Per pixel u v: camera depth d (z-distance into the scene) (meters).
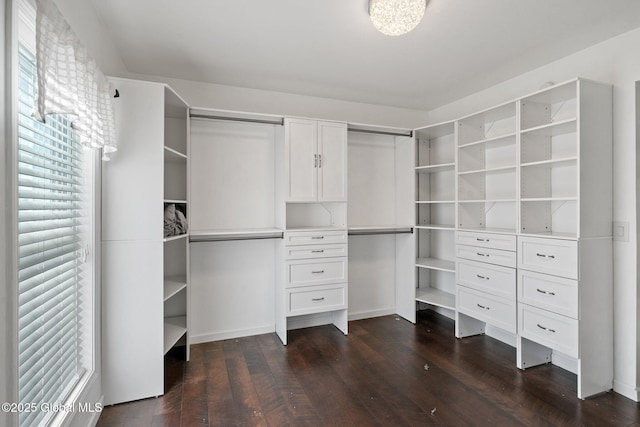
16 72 1.10
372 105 3.64
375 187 3.67
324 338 3.07
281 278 2.98
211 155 2.99
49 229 1.44
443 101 3.55
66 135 1.64
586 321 2.09
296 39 2.23
